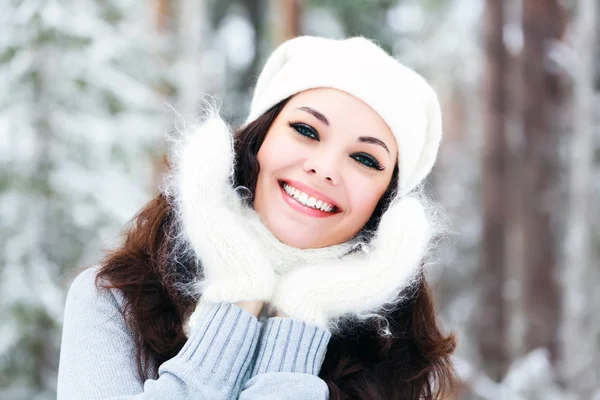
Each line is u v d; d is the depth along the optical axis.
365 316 1.71
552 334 7.84
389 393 1.82
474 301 8.73
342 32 11.59
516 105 8.66
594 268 8.32
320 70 1.64
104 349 1.54
